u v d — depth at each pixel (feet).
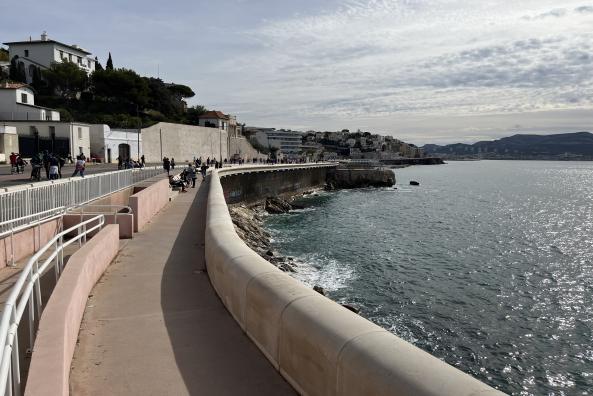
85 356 16.98
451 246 113.91
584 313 67.21
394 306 67.77
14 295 11.57
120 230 41.16
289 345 14.40
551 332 60.03
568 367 50.93
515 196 272.51
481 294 74.90
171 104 301.02
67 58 260.42
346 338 11.50
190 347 17.69
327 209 192.24
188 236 42.45
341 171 309.22
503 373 49.47
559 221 167.22
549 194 292.40
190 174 102.47
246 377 15.16
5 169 116.57
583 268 93.71
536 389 46.75
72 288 18.33
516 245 118.01
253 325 17.94
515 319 64.28
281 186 225.35
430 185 346.13
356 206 202.90
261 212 179.63
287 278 17.51
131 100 256.93
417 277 83.51
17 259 32.81
